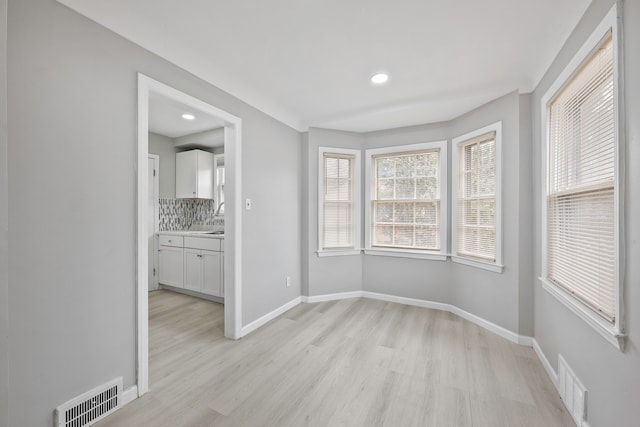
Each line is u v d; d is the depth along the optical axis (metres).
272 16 1.65
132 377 1.71
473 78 2.38
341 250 3.64
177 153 4.47
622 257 1.16
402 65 2.19
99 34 1.53
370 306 3.40
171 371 2.02
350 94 2.73
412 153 3.43
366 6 1.56
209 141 4.20
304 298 3.55
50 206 1.35
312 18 1.67
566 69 1.67
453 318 3.02
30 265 1.29
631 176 1.12
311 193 3.52
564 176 1.79
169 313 3.23
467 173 3.02
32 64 1.29
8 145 1.23
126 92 1.66
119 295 1.64
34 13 1.29
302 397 1.74
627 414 1.13
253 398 1.73
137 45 1.72
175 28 1.75
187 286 3.86
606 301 1.31
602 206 1.36
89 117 1.49
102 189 1.55
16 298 1.25
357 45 1.94
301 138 3.54
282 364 2.11
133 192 1.70
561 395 1.71
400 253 3.48
